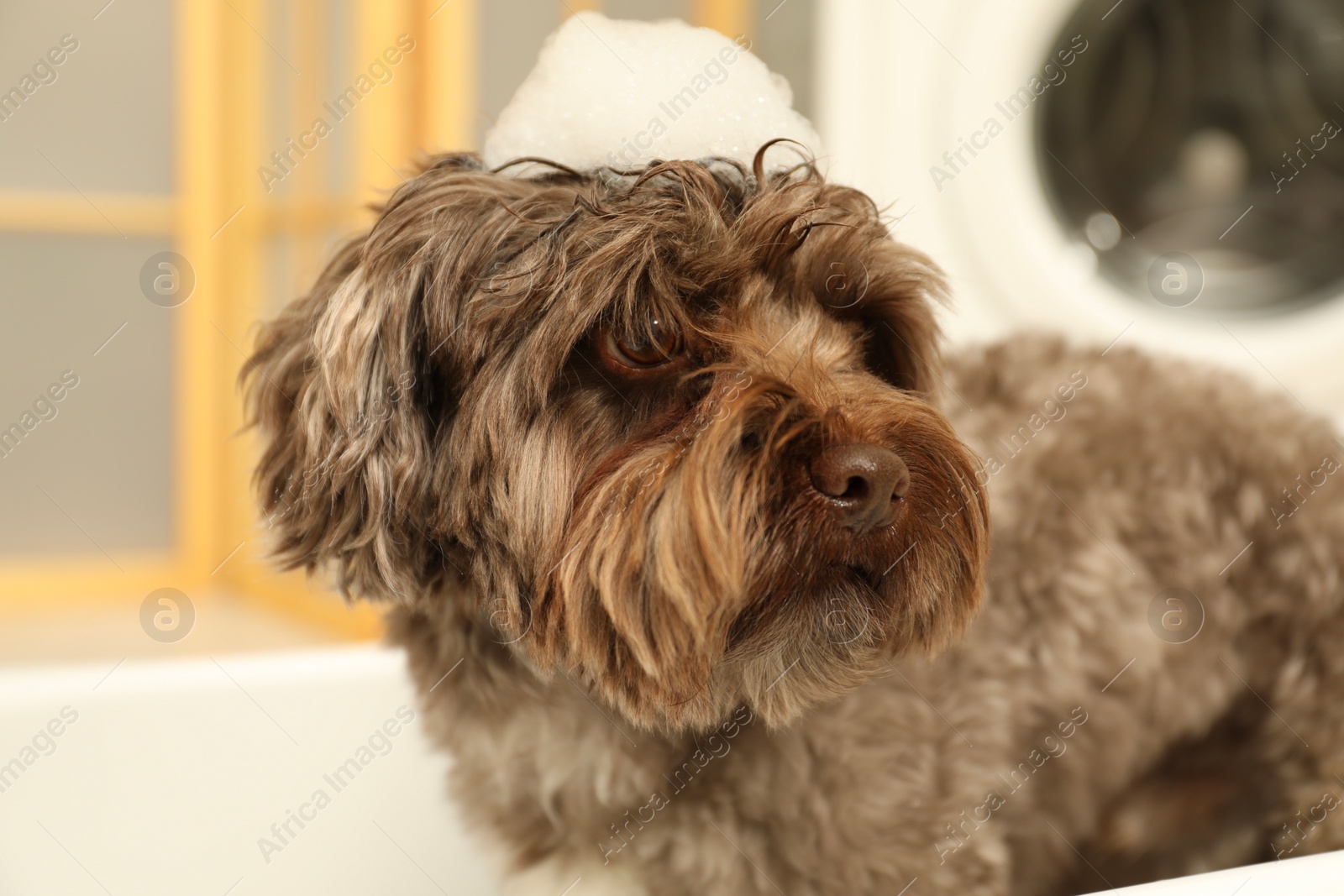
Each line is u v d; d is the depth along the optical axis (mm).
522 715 554
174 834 613
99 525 1228
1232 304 897
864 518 500
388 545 536
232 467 1221
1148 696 598
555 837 562
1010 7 846
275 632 1070
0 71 1158
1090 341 665
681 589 496
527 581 525
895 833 546
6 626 1104
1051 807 590
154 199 1215
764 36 1095
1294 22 889
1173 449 606
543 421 517
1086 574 590
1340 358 867
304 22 1049
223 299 1222
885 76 872
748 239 525
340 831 631
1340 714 579
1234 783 612
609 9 1028
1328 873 478
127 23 1188
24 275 1181
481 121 644
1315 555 589
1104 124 881
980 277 871
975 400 618
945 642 529
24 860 594
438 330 532
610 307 516
